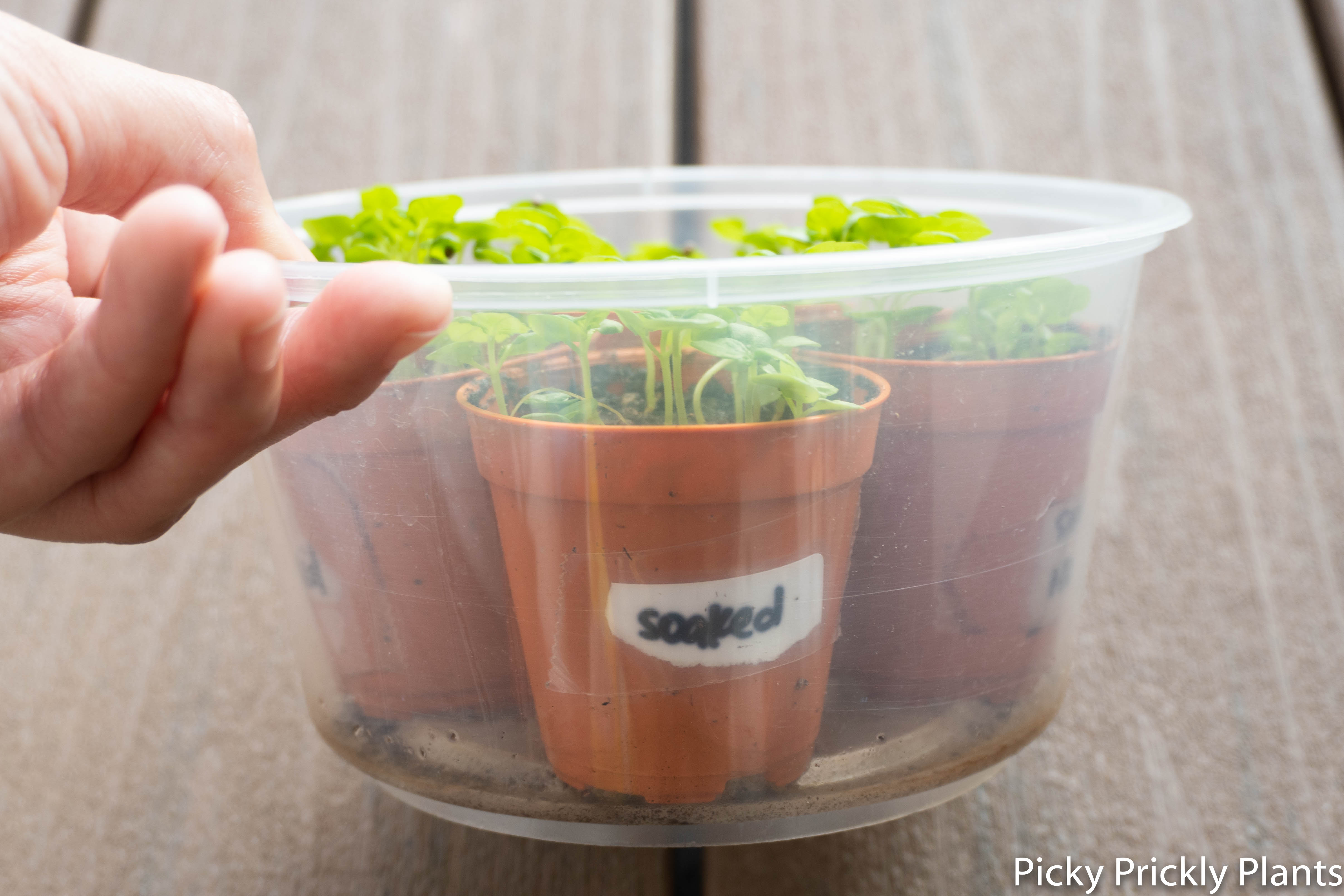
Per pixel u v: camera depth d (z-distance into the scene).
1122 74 0.39
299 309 0.27
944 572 0.28
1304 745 0.33
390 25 0.40
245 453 0.26
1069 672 0.31
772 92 0.39
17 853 0.33
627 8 0.40
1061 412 0.29
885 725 0.29
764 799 0.28
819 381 0.28
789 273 0.26
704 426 0.27
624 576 0.28
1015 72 0.39
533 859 0.33
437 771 0.29
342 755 0.30
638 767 0.28
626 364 0.29
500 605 0.28
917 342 0.28
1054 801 0.33
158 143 0.27
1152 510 0.36
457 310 0.27
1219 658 0.34
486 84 0.40
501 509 0.28
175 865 0.33
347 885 0.32
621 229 0.38
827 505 0.28
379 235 0.32
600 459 0.27
